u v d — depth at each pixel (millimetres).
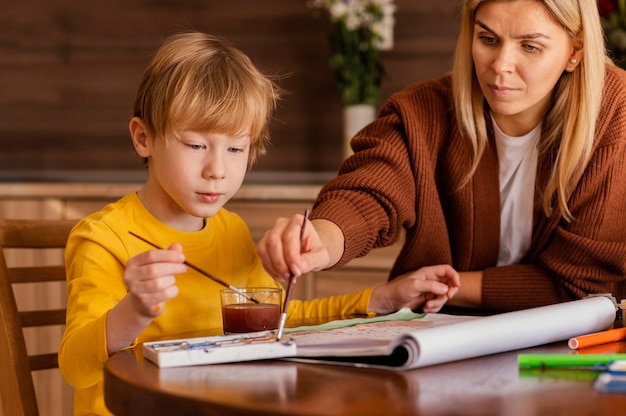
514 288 1679
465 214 1743
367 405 870
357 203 1548
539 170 1711
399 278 1594
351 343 1113
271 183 3346
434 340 1031
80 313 1306
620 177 1667
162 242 1486
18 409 1464
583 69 1596
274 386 950
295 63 3363
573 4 1499
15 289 3021
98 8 3555
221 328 1485
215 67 1438
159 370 1034
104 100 3572
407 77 3268
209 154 1407
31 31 3625
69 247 1424
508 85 1516
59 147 3629
